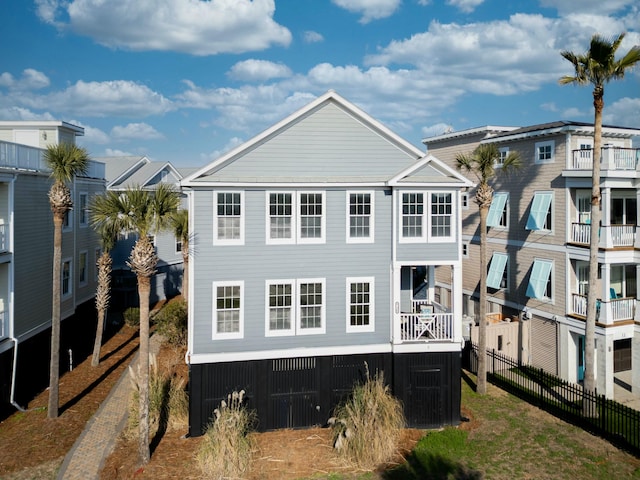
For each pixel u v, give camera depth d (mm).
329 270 17469
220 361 16625
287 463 14789
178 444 15875
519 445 15984
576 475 14156
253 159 17328
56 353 17391
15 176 19719
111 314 32062
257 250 17000
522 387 21000
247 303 16969
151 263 14422
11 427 16875
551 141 23219
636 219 22547
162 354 24547
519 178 25453
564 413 18094
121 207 14375
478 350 21547
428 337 18328
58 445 15609
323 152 17797
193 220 16578
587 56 17359
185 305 26562
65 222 25109
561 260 22594
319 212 17422
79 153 17422
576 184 21688
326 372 17438
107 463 14547
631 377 22109
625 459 15055
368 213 17719
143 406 14453
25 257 20828
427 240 17734
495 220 26688
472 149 29906
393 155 18219
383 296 17828
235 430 14750
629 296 23641
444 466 14648
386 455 14977
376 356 17719
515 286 25562
